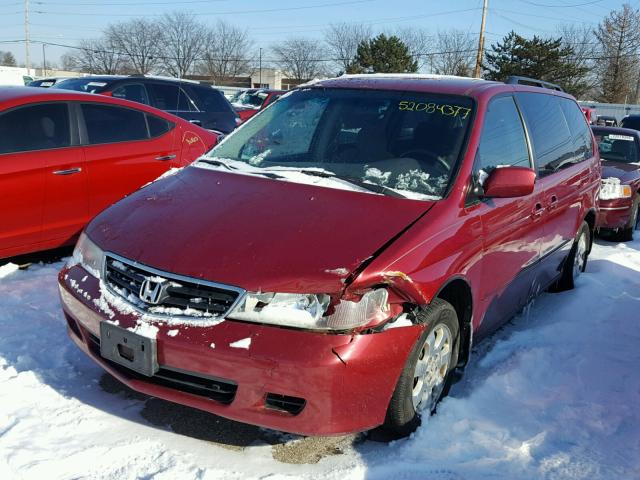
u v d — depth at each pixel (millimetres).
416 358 2924
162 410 3234
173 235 3004
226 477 2701
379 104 4020
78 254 3326
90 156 5551
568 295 5609
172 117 6531
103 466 2740
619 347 4414
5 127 5035
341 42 71312
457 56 69000
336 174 3584
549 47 50812
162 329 2711
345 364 2572
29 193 5094
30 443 2846
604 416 3400
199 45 68938
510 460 2928
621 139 9891
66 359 3689
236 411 2670
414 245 2926
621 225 8562
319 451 2973
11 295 4598
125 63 67375
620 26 65938
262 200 3252
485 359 4082
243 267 2740
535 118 4688
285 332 2604
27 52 62219
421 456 2951
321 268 2709
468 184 3453
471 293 3426
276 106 4395
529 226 4191
